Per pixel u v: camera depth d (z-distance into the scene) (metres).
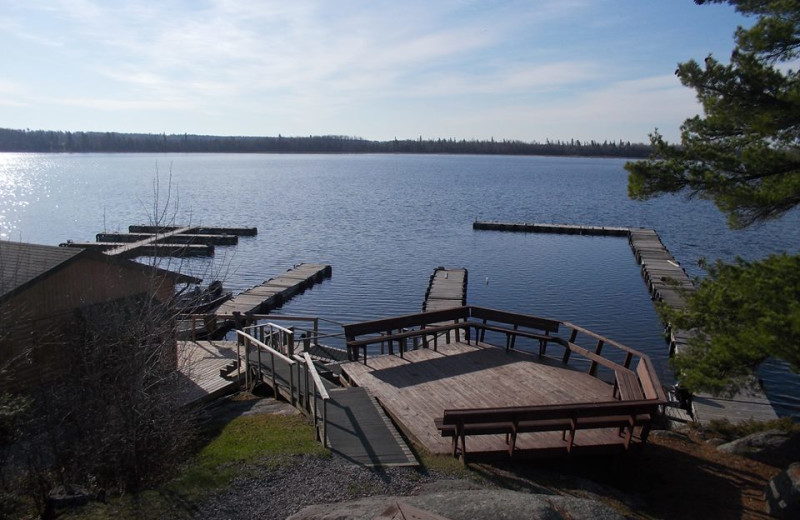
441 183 110.75
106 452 8.78
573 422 8.35
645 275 35.25
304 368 11.13
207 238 46.19
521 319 13.06
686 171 9.32
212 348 16.75
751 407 14.31
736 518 7.58
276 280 32.78
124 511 7.25
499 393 10.65
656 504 8.03
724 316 9.05
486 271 37.09
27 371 12.32
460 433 8.27
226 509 7.18
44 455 9.19
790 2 8.47
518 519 6.27
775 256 8.92
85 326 12.21
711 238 50.75
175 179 113.94
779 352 7.55
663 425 11.63
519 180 121.88
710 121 9.50
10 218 59.81
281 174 134.25
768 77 8.41
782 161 8.71
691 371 8.98
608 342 11.13
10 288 11.90
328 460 8.51
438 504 6.68
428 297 29.64
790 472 7.81
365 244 46.16
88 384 9.80
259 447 9.13
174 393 10.12
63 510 7.42
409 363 12.39
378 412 10.16
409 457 8.55
